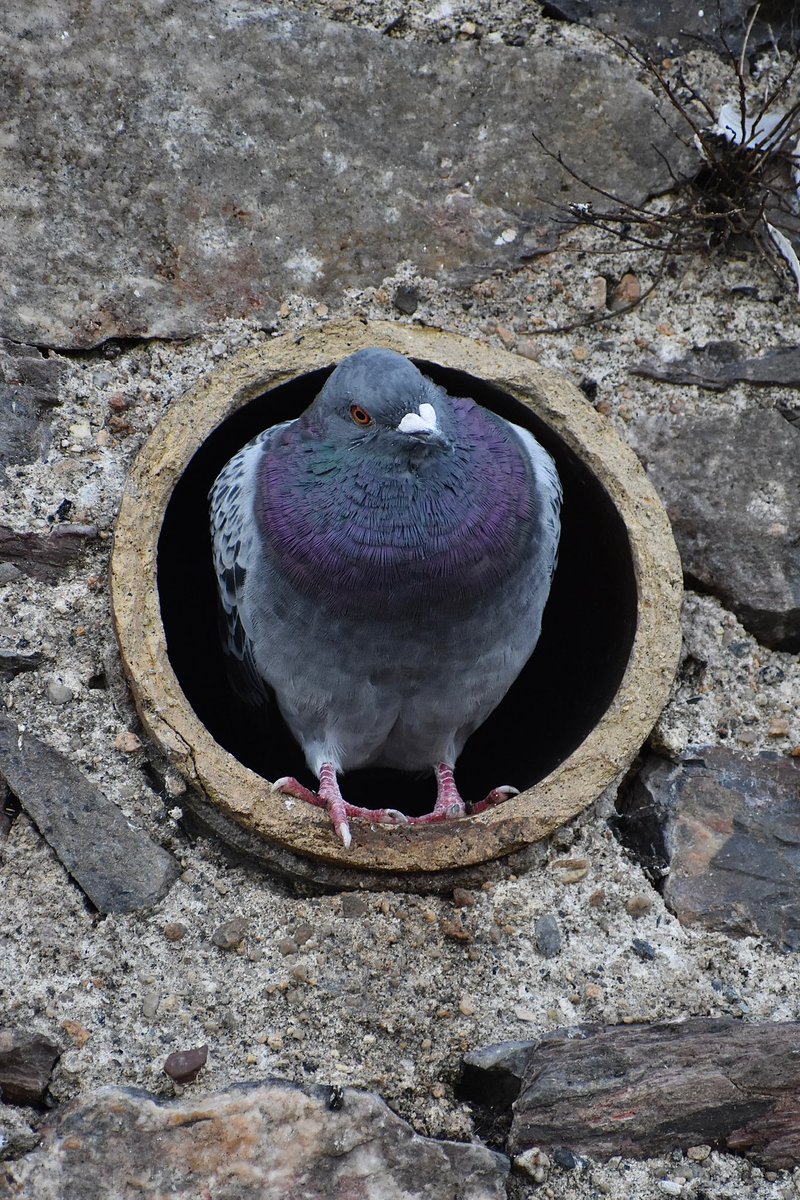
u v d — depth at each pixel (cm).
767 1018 614
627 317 750
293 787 656
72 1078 561
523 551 666
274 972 596
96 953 589
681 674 704
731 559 716
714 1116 581
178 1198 539
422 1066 586
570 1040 595
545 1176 568
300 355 709
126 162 710
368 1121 560
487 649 678
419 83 747
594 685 748
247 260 721
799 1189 572
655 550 691
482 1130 582
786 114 740
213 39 725
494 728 924
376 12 755
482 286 743
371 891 623
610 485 707
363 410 639
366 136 739
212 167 720
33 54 702
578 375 741
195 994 586
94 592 660
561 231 753
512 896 630
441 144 747
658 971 620
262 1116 554
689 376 742
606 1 779
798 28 799
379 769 895
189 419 682
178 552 808
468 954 613
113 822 619
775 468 731
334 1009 589
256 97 727
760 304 756
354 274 733
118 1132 546
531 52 760
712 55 786
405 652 661
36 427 679
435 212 743
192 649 883
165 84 717
